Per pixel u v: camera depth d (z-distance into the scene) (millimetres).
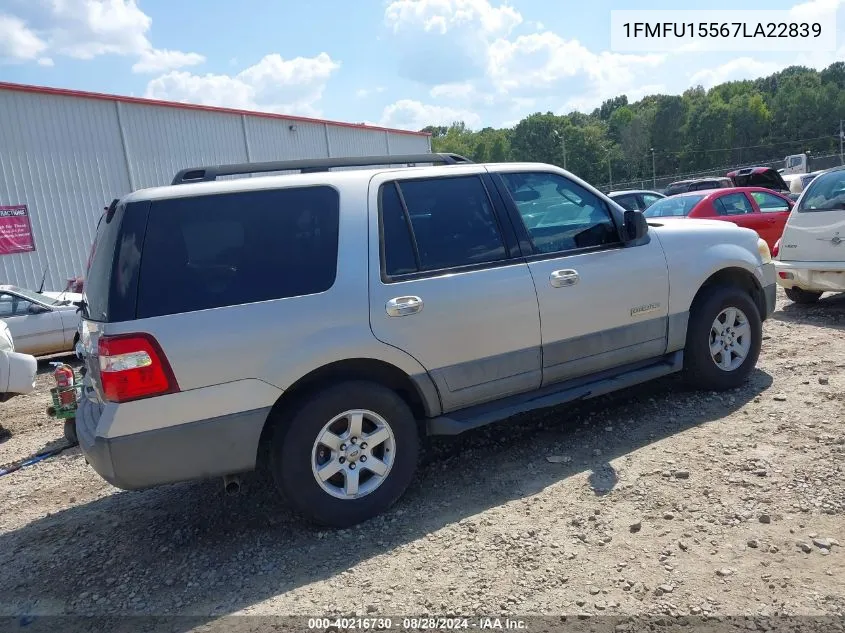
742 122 108625
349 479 3627
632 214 4605
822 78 123562
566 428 4836
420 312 3807
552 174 4613
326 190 3754
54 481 5000
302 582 3176
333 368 3637
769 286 5527
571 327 4391
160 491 4516
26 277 14945
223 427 3342
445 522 3625
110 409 3172
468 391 4055
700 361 5062
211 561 3477
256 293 3438
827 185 7789
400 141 28969
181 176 3928
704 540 3203
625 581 2936
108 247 3396
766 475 3771
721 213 10953
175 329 3234
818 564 2949
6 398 6312
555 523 3480
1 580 3520
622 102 158125
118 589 3301
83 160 15820
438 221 4039
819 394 4957
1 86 14297
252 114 20156
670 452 4203
